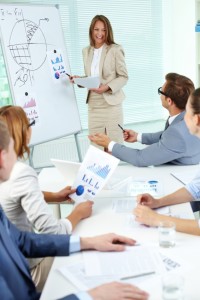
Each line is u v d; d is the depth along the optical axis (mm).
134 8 4590
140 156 2428
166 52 4801
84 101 4656
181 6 4391
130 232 1523
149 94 4898
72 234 1538
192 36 4230
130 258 1304
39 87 3330
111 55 3682
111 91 3725
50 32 3436
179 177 2209
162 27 4730
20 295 1170
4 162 1153
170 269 1222
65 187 2104
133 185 2113
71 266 1284
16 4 3199
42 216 1500
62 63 3520
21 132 1571
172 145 2346
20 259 1233
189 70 4398
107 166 1877
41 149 4438
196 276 1176
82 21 4480
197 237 1444
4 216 1337
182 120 2371
